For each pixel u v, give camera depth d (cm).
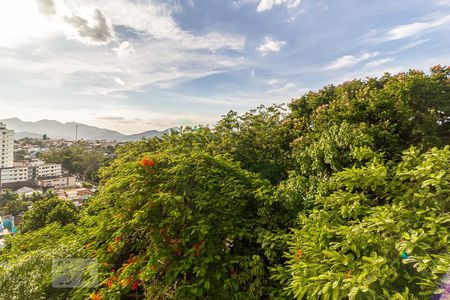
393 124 501
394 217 235
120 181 435
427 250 200
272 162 683
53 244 533
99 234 437
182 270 334
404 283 199
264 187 432
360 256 228
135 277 354
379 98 550
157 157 468
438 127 559
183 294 318
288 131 773
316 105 829
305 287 212
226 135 771
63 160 7281
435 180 236
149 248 363
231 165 501
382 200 330
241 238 374
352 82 792
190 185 421
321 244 261
